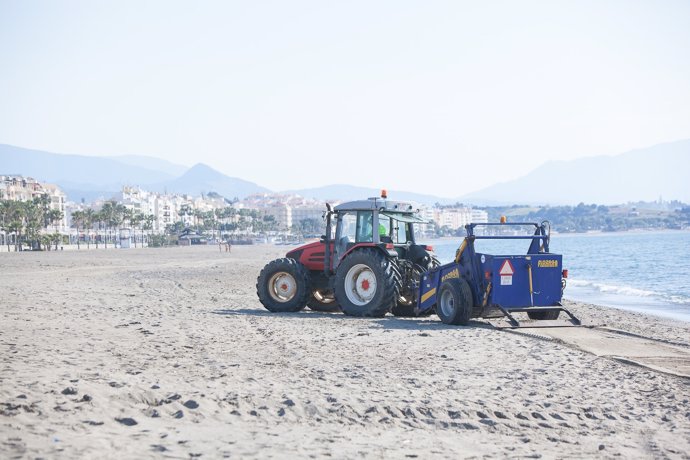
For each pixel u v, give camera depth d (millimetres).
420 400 7797
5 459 5125
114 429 6211
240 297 23766
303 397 7754
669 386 8945
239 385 8328
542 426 7043
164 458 5398
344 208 17406
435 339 12688
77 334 12680
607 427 7078
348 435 6391
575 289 34281
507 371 9742
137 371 9039
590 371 9820
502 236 14898
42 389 7480
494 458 5879
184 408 7066
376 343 12203
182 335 12938
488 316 14914
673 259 75688
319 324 14992
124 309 18062
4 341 11492
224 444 5871
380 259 16359
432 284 15680
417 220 17344
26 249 152000
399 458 5730
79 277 36438
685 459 6078
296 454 5660
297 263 17953
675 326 17141
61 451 5398
